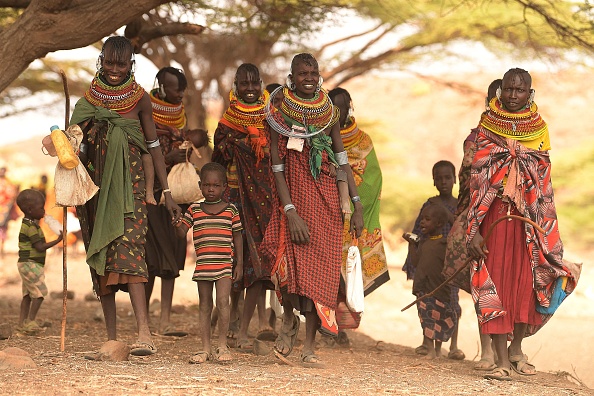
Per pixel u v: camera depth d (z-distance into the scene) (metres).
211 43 56.50
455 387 17.56
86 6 23.88
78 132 19.00
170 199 19.92
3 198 70.06
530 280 19.03
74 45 24.09
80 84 62.38
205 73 57.88
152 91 25.58
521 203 18.98
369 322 39.75
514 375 19.53
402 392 16.47
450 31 53.78
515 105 19.19
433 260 23.64
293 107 18.47
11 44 23.89
